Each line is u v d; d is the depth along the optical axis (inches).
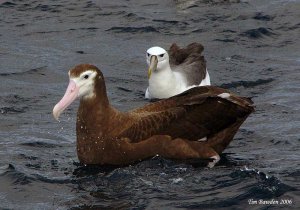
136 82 815.7
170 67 818.8
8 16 1000.9
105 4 1033.5
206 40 918.4
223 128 602.9
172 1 1040.8
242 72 829.2
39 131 670.5
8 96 754.8
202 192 547.2
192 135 596.4
